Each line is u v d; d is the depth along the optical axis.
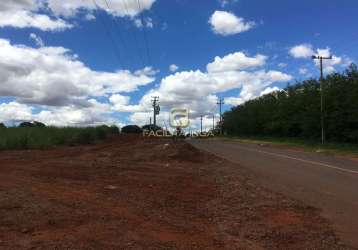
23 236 7.05
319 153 33.78
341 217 9.74
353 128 46.06
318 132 52.66
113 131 68.81
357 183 15.58
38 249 6.41
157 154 26.33
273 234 8.05
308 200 11.91
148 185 13.37
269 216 9.62
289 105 63.53
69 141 37.66
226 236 7.79
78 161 20.42
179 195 11.77
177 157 25.09
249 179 16.45
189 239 7.42
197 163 23.08
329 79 50.41
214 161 24.62
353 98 42.81
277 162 24.72
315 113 49.56
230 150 37.22
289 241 7.62
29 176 14.03
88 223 8.05
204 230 8.13
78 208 9.26
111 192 11.61
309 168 21.19
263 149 39.62
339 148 39.34
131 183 13.62
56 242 6.79
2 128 36.56
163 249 6.75
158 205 10.20
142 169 18.16
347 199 12.12
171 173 17.23
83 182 13.27
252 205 10.81
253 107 88.62
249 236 7.86
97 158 22.97
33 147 30.11
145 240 7.18
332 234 8.18
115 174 15.77
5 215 8.26
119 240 7.08
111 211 9.20
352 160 26.73
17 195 10.22
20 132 32.38
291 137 64.94
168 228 8.09
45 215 8.45
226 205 10.66
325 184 15.27
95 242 6.89
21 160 20.23
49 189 11.48
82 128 46.03
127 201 10.44
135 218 8.71
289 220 9.28
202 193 12.33
